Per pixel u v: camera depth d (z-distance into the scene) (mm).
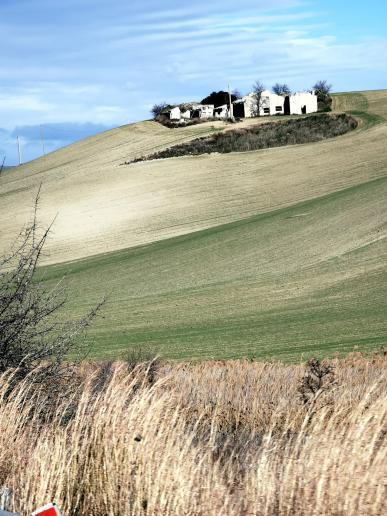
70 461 17016
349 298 113188
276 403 29594
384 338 85625
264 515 14672
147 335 101375
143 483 16047
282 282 129500
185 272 145750
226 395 33625
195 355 85688
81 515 16688
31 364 24719
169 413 18906
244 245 159625
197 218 194625
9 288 24719
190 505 15211
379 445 15602
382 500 14227
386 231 149000
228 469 16391
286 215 179875
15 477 17906
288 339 91062
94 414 18906
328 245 148250
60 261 167500
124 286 139500
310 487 14695
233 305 118062
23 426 20500
